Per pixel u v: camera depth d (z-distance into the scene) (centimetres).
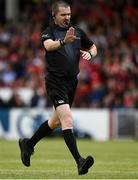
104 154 3569
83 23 7194
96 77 6228
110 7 7444
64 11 2186
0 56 6612
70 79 2200
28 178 2100
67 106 2173
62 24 2202
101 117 5397
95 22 7231
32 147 2345
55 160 3072
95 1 7469
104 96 5962
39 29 7012
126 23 7238
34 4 7538
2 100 5619
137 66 6506
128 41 7006
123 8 7444
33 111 5341
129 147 4247
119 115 5394
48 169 2536
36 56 6588
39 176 2172
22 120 5344
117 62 6456
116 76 6234
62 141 4962
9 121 5347
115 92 5984
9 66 6450
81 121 5403
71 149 2136
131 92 6000
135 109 5647
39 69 6319
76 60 2219
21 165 2720
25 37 6925
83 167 2080
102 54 6638
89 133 5409
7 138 5325
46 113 5325
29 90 5962
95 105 5897
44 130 2320
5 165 2716
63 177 2139
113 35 7025
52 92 2191
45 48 2170
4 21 7681
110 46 6850
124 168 2597
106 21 7250
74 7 7362
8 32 7025
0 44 6850
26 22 7238
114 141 5072
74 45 2220
